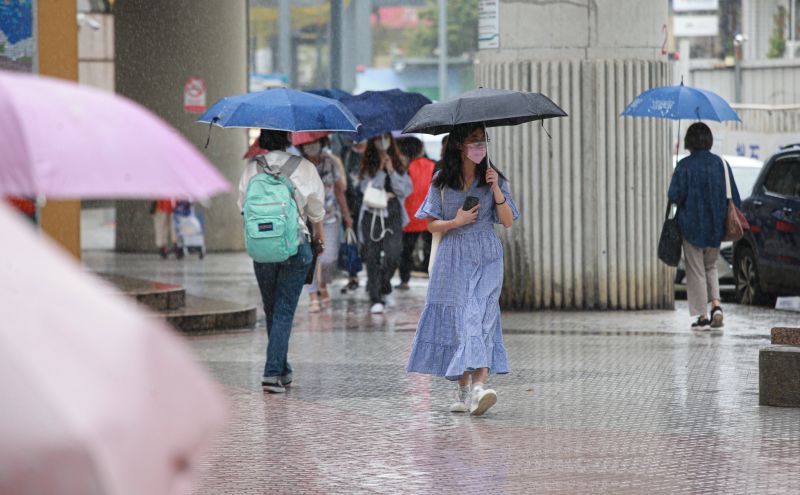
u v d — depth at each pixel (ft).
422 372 64.39
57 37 102.22
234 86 182.60
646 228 111.86
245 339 94.99
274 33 587.27
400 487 49.34
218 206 186.19
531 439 58.29
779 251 117.60
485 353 62.59
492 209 64.28
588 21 110.22
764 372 65.87
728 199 97.09
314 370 79.77
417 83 605.31
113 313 20.12
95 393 19.22
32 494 18.83
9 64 95.66
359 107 110.73
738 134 203.31
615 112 110.52
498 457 54.54
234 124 71.61
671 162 113.70
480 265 63.77
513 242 111.86
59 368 19.15
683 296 132.77
